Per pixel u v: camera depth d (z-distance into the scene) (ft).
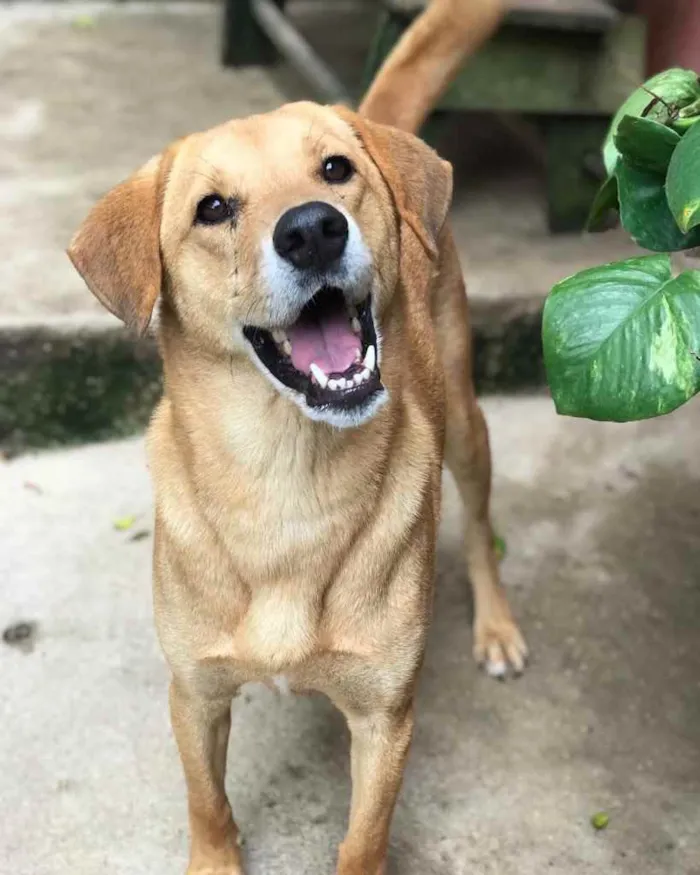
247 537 2.38
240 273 2.28
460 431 3.20
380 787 2.55
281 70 7.07
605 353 2.19
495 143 6.02
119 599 3.51
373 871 2.63
